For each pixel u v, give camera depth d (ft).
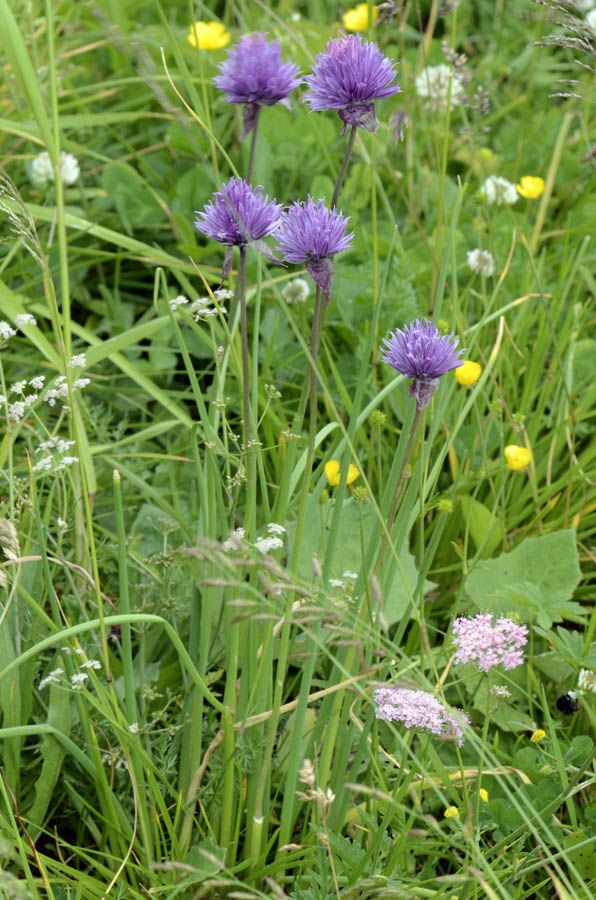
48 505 3.58
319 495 3.40
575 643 3.62
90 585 3.50
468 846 3.18
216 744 3.27
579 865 3.33
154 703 3.54
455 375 3.56
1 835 3.18
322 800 2.96
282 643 3.12
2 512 3.54
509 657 3.11
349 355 4.46
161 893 3.22
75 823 3.46
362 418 3.36
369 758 3.35
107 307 4.75
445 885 3.13
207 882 2.96
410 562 3.68
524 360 4.46
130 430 4.49
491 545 4.00
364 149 4.70
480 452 4.22
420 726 3.14
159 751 3.32
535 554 3.84
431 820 2.97
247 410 3.11
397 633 3.29
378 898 3.11
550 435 4.22
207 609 3.18
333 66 2.94
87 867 3.43
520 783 3.46
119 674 3.55
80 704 3.20
